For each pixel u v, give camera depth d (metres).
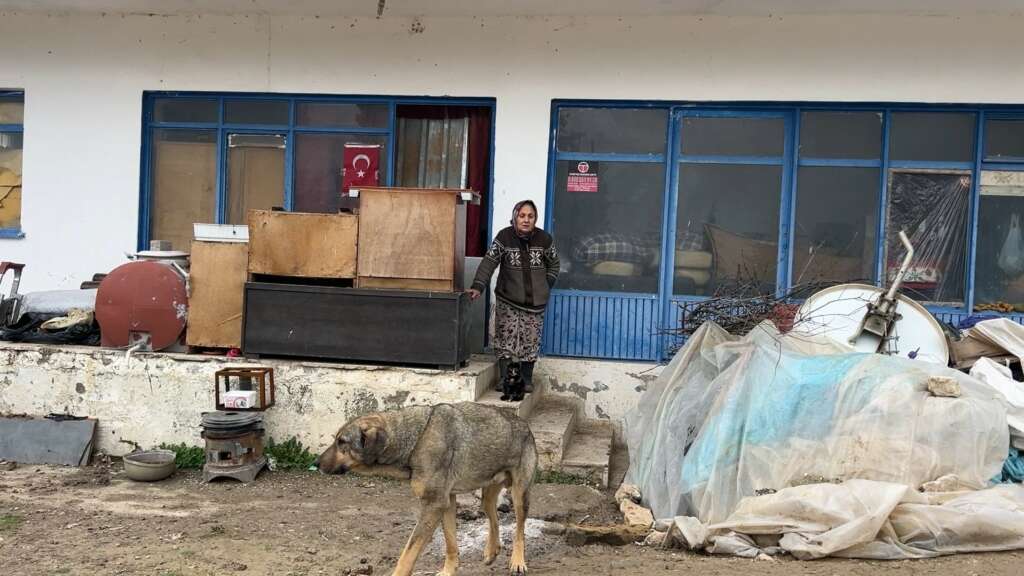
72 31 8.70
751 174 8.09
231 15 8.52
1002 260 7.86
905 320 6.86
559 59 8.16
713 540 5.18
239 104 8.70
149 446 7.25
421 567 4.92
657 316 8.17
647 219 8.22
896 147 7.93
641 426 6.65
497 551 4.96
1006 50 7.67
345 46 8.43
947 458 5.38
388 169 8.49
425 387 6.96
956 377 5.74
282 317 7.16
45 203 8.81
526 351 7.23
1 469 6.96
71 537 5.31
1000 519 5.04
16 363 7.37
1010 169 7.83
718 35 7.96
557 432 6.80
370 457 4.32
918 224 7.93
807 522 5.15
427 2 7.80
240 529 5.55
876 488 5.11
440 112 8.50
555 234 8.33
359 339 7.08
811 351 6.29
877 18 7.78
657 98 8.06
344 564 4.92
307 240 7.16
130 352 7.25
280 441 7.15
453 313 6.98
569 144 8.30
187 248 8.82
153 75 8.65
